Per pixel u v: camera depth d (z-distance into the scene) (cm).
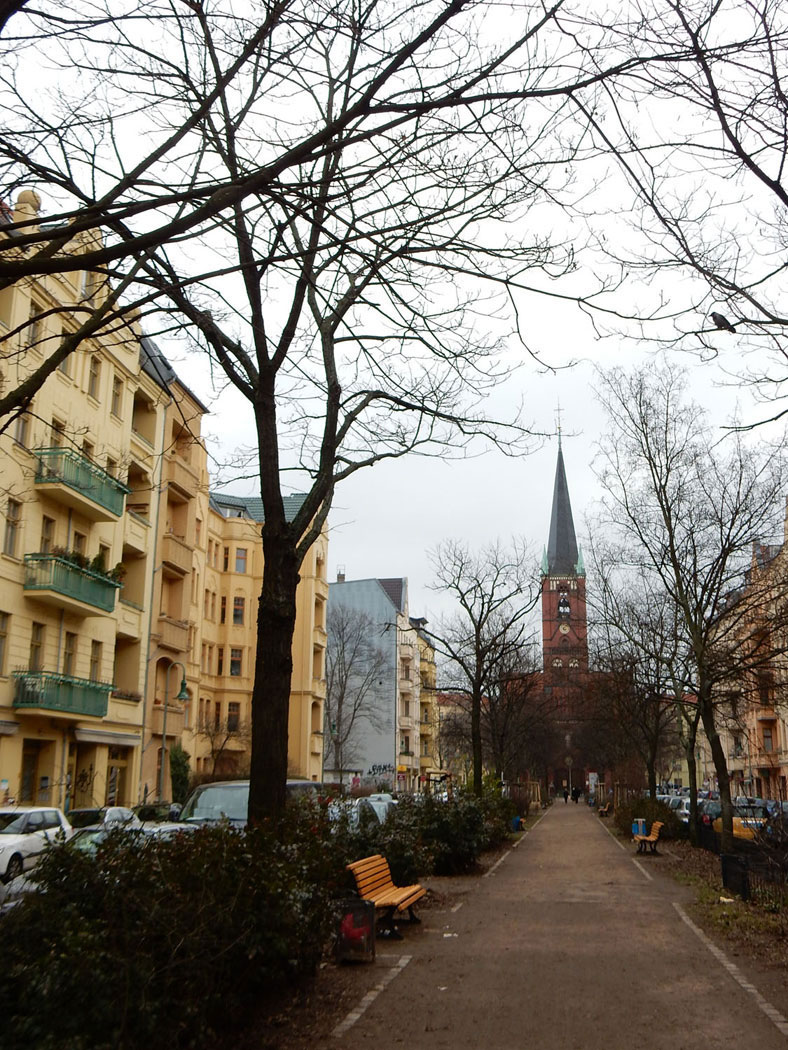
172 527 4112
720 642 2519
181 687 3669
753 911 1383
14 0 468
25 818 1823
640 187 645
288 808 1069
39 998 521
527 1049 696
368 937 1030
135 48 683
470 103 582
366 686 7656
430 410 1047
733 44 568
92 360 3123
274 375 1020
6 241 521
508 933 1232
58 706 2789
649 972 972
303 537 1083
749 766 6091
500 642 3897
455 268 715
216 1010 668
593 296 680
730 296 714
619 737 4941
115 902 593
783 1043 711
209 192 541
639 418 2495
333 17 669
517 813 4262
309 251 669
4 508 2605
